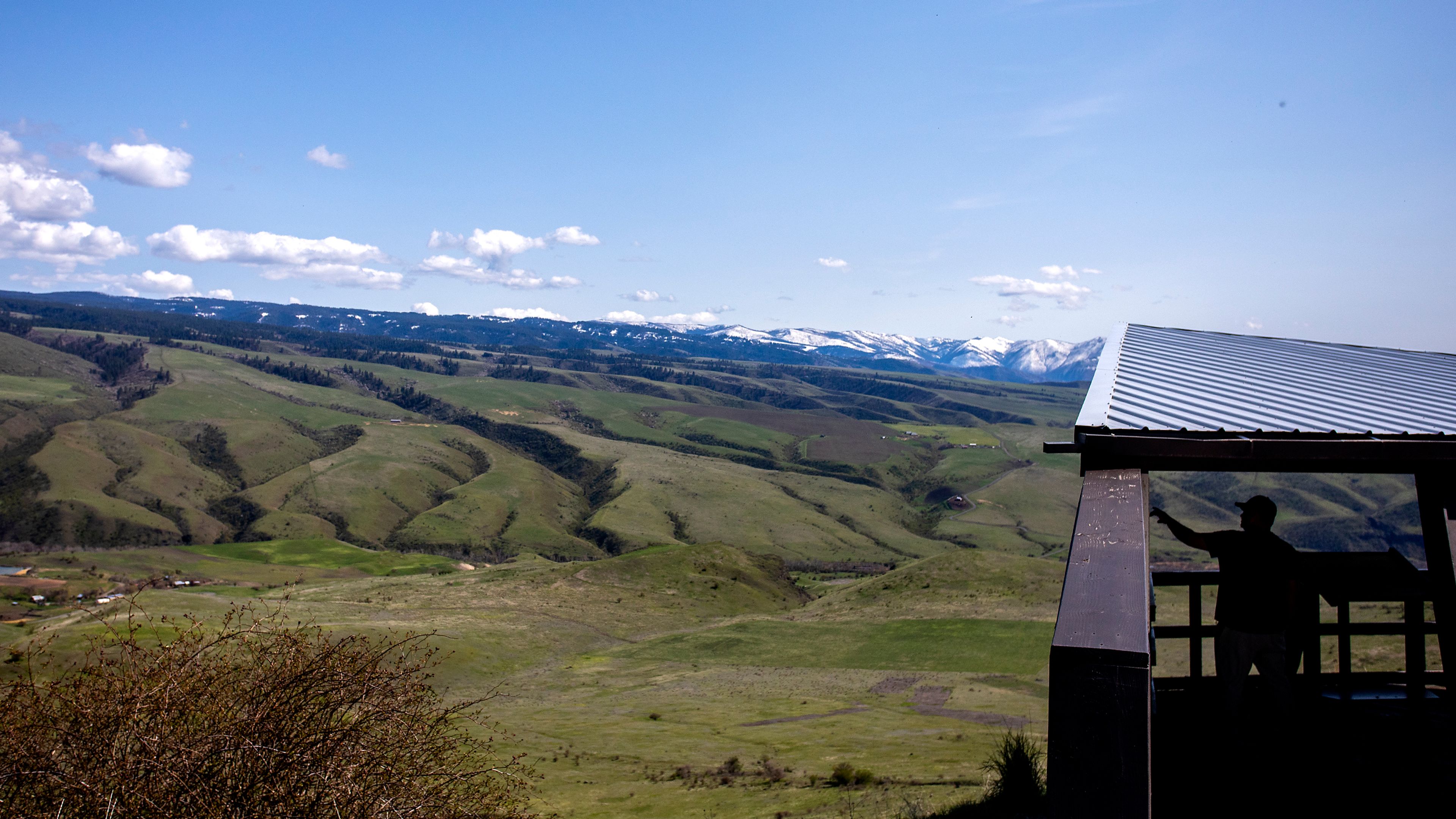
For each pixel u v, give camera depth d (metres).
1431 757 6.50
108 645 5.74
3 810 5.38
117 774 5.46
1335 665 28.34
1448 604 7.25
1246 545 7.25
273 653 6.06
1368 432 6.56
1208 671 22.22
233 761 5.70
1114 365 11.09
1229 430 6.43
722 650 98.38
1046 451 6.61
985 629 96.06
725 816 29.70
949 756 38.56
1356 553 7.80
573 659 94.69
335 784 5.70
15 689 5.32
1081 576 4.39
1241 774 6.34
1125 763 3.57
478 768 6.61
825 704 67.19
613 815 32.03
